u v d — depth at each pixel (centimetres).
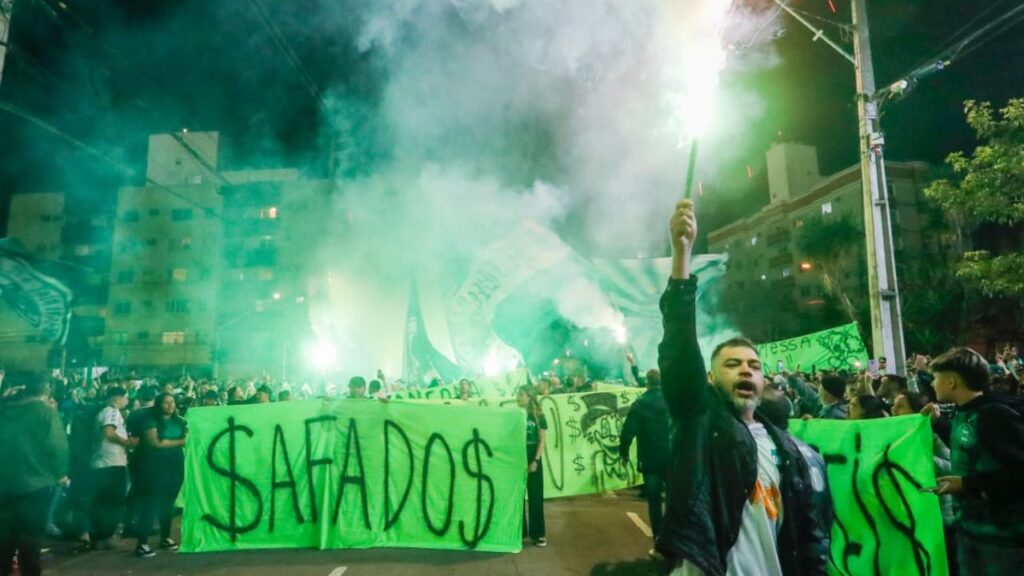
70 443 786
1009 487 346
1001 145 1072
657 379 723
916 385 1086
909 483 506
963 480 369
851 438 537
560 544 762
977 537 363
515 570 661
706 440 255
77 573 663
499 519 745
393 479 763
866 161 1088
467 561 693
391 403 776
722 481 248
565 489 1038
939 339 2889
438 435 769
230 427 768
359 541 747
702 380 255
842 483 534
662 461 690
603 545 756
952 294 2959
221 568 673
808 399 770
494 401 1048
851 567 520
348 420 773
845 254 3506
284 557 711
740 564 247
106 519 759
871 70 1091
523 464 755
